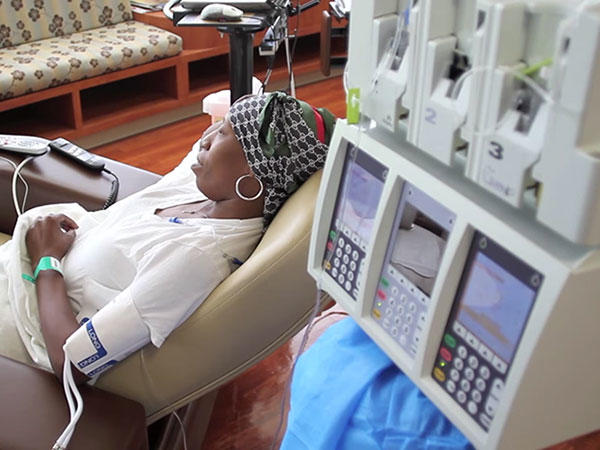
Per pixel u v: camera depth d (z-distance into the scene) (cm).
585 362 64
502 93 60
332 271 88
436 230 73
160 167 317
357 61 79
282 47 427
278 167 142
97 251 149
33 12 332
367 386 84
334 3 168
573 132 53
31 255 155
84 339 131
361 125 82
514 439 66
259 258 131
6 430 120
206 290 135
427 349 72
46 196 187
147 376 137
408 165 73
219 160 143
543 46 58
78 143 332
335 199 87
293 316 136
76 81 320
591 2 53
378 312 80
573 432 70
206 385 139
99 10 357
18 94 303
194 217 153
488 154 63
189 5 192
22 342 148
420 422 79
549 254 59
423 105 69
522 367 61
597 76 51
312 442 85
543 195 58
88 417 125
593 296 59
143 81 377
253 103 140
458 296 69
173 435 151
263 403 192
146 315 131
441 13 65
